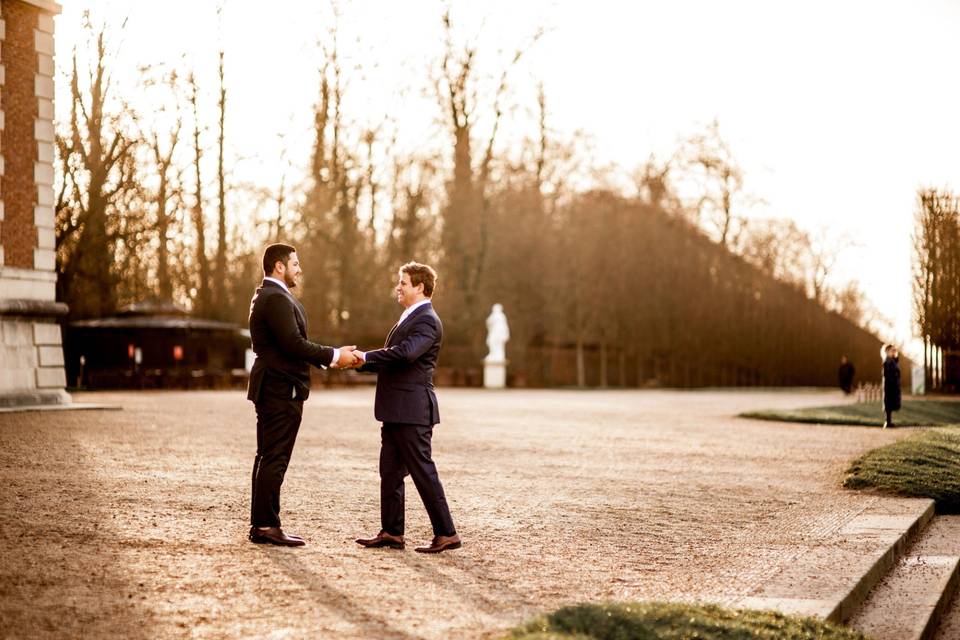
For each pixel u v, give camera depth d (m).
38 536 7.12
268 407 7.24
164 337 38.22
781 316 61.72
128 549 6.82
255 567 6.42
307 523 8.12
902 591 7.00
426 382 7.36
